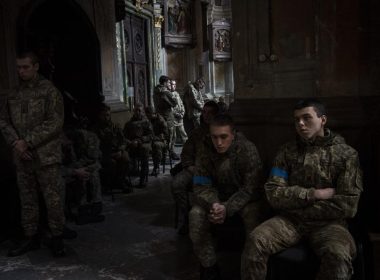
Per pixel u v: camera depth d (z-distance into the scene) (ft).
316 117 8.20
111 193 18.85
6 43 16.69
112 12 26.43
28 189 12.64
